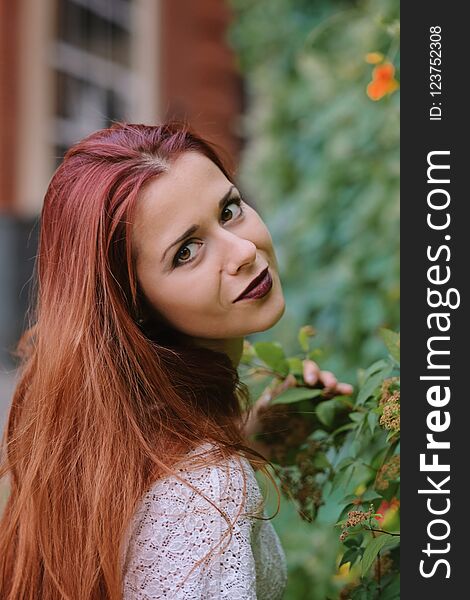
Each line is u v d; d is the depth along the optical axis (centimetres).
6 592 127
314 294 258
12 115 431
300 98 312
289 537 192
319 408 145
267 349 150
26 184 435
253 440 150
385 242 242
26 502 122
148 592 115
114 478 118
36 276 145
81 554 119
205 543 115
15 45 433
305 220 272
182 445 121
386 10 224
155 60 510
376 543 121
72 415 121
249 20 382
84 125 474
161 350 126
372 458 138
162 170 120
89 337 121
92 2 479
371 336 238
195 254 120
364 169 257
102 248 120
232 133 534
